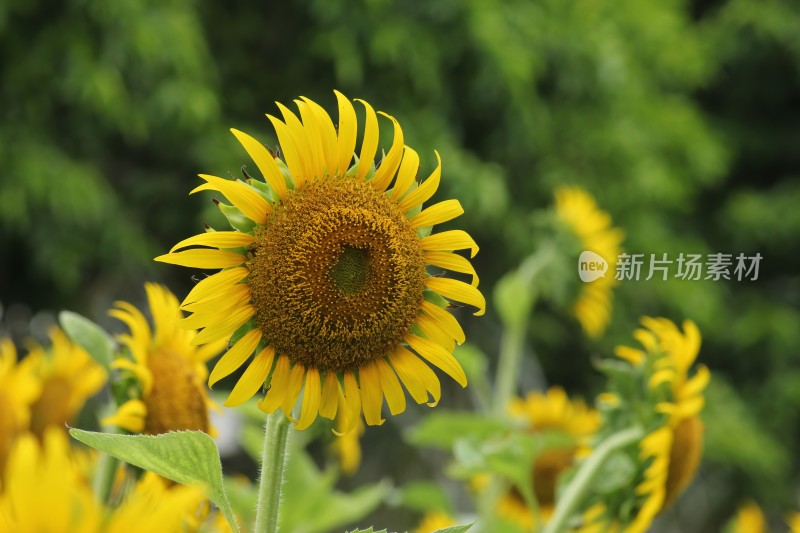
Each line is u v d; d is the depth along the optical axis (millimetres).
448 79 10117
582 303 4059
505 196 9836
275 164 1428
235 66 9695
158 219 9297
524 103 10297
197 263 1407
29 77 8516
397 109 9609
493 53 9977
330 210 1438
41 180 8227
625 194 11133
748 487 11633
